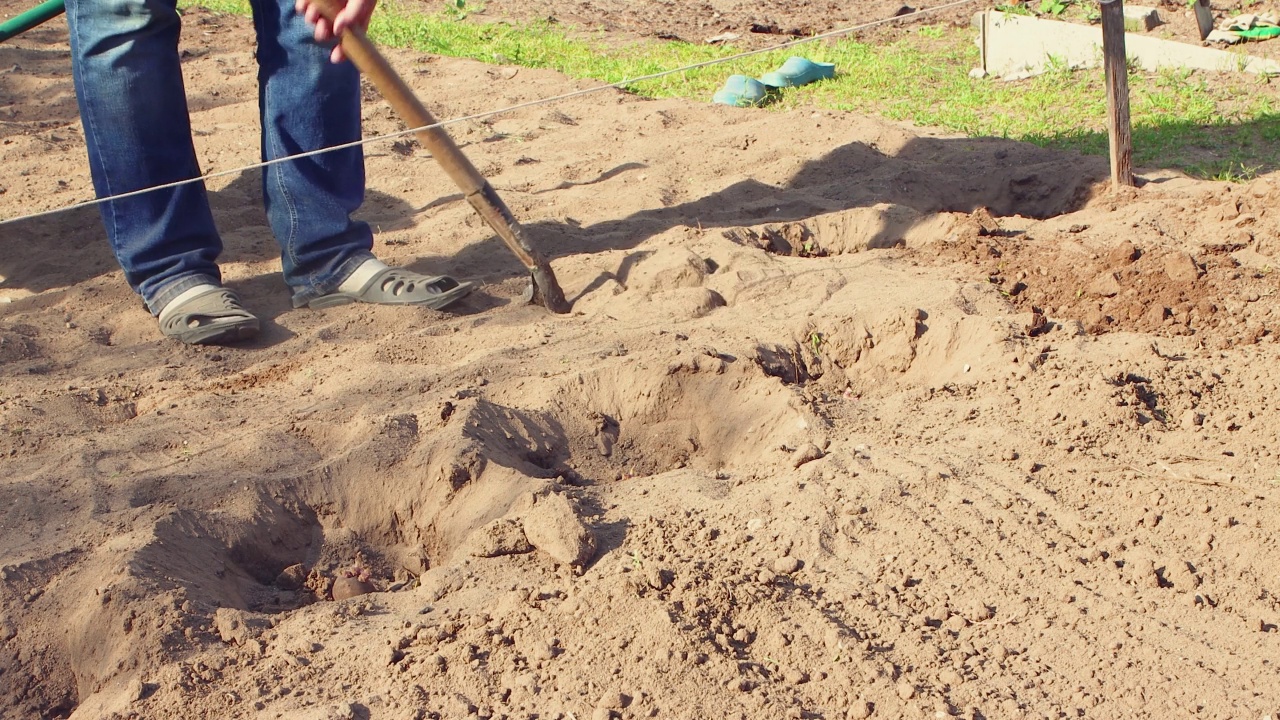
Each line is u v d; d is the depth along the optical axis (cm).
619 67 852
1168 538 263
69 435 338
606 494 303
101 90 389
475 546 278
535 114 714
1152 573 249
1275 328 364
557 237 493
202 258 418
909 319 371
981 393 339
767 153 604
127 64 386
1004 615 243
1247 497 273
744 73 816
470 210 531
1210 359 349
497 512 296
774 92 758
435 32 973
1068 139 612
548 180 582
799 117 669
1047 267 426
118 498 296
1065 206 532
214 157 633
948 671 224
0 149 643
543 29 997
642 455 342
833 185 549
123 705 233
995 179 550
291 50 402
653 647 233
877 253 454
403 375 362
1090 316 379
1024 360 346
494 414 333
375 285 425
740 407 345
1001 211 544
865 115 685
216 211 538
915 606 247
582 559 269
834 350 376
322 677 239
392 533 308
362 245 436
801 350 373
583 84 793
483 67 841
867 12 1020
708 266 442
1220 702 213
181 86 407
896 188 538
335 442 329
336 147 396
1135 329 376
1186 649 227
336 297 430
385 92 379
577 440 339
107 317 427
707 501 293
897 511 278
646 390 347
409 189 575
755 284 420
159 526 280
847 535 271
